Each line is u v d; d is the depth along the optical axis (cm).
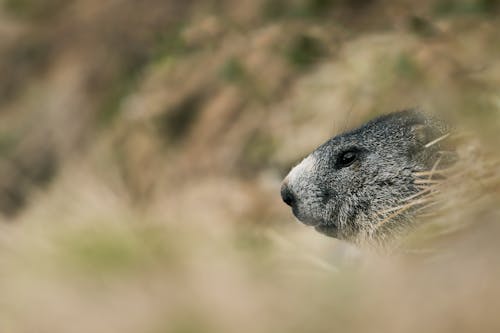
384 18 2027
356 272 636
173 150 2239
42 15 2920
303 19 2177
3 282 668
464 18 1744
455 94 1220
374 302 479
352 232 1048
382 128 1050
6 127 2692
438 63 1658
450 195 862
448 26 1733
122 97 2483
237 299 509
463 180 875
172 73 2377
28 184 2530
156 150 2250
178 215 1049
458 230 789
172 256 662
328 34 2062
